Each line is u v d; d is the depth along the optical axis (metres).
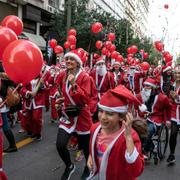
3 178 4.57
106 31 25.16
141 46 45.25
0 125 4.61
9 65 3.81
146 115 6.71
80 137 5.77
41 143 8.41
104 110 3.23
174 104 7.14
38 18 24.61
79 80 5.58
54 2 28.00
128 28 36.38
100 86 8.78
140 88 13.12
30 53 3.79
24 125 8.85
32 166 6.64
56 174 6.28
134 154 3.07
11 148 7.46
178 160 7.58
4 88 6.11
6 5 21.12
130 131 3.11
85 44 24.36
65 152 5.51
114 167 3.30
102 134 3.40
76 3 25.53
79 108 5.57
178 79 7.21
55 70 11.55
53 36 20.58
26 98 8.45
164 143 7.63
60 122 5.64
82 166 6.77
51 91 10.83
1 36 4.30
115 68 12.50
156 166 7.06
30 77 3.90
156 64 40.59
